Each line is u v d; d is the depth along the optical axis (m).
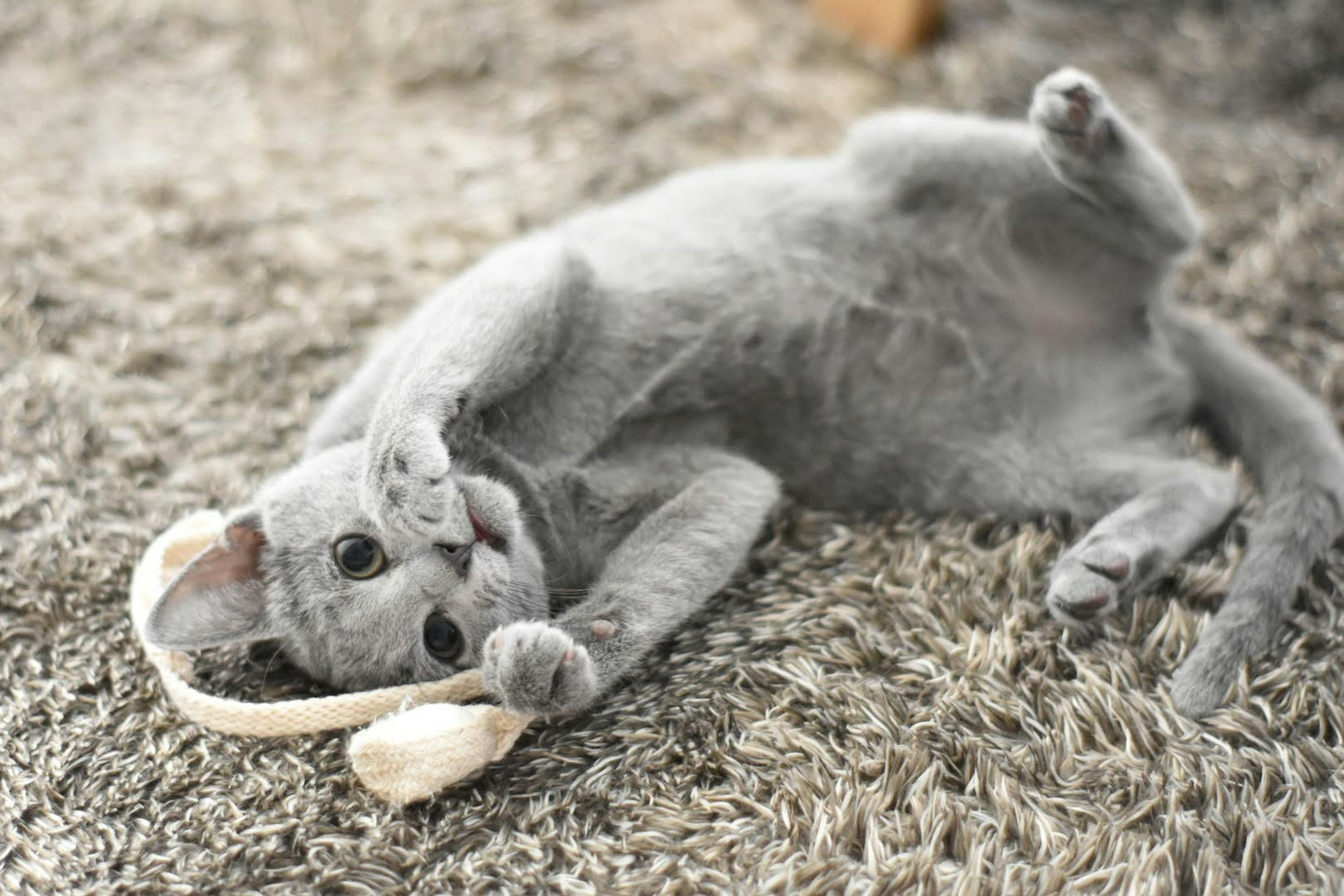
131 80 1.04
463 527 0.70
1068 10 1.06
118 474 0.81
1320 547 0.73
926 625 0.73
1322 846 0.65
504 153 0.98
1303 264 0.86
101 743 0.71
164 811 0.68
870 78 1.02
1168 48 1.01
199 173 0.96
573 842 0.67
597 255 0.78
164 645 0.70
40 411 0.83
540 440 0.75
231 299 0.89
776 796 0.67
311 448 0.77
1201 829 0.65
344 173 0.97
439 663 0.72
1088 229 0.76
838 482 0.79
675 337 0.76
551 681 0.68
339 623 0.72
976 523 0.77
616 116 1.00
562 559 0.75
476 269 0.77
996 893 0.64
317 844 0.67
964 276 0.77
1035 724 0.69
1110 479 0.75
